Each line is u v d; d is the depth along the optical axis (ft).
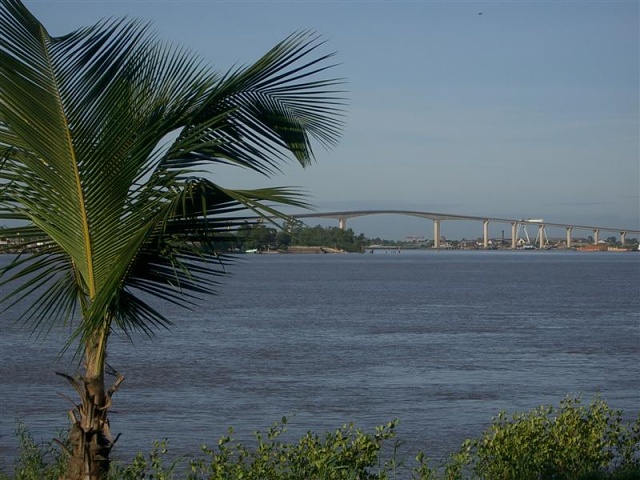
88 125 20.26
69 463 21.81
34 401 59.82
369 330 122.31
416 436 48.24
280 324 132.05
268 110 22.47
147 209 20.99
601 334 116.16
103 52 20.43
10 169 20.75
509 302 190.60
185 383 69.51
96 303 20.30
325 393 64.80
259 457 25.82
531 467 28.68
